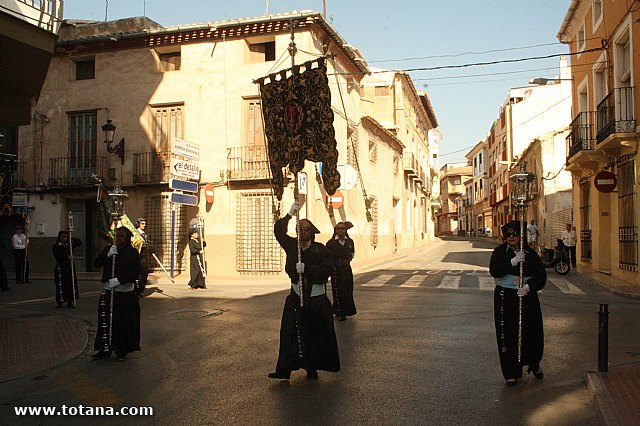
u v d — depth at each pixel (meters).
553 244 29.77
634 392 5.55
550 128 43.25
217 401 5.68
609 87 17.42
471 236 74.38
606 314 6.45
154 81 21.89
